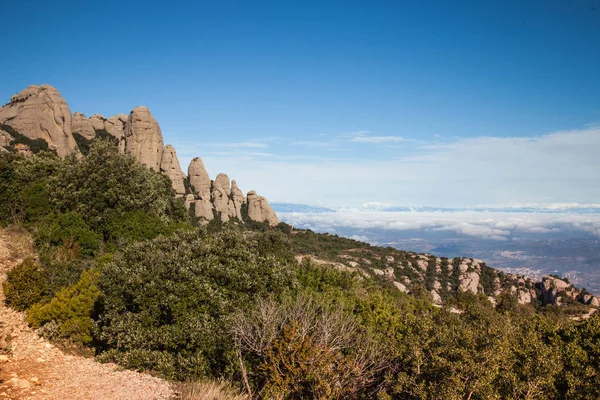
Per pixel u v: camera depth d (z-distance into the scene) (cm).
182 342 1408
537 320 1548
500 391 1040
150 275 1544
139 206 2933
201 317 1475
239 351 1240
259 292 1667
